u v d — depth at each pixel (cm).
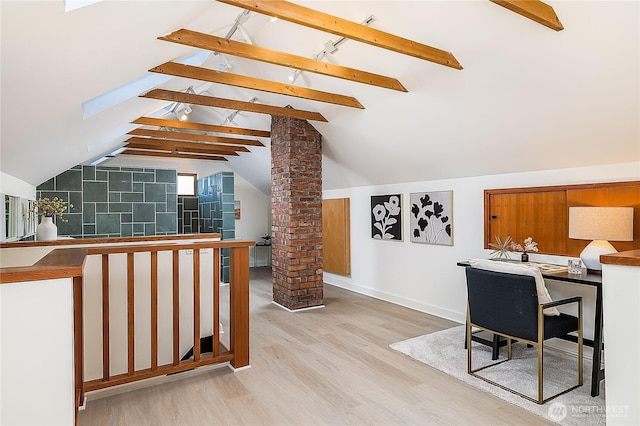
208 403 254
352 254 614
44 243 303
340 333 396
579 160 320
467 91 313
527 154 345
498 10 238
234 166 856
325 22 236
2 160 287
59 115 245
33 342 125
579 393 260
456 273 439
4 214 325
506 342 356
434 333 392
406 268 509
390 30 297
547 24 220
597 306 258
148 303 315
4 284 121
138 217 653
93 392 260
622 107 256
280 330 408
